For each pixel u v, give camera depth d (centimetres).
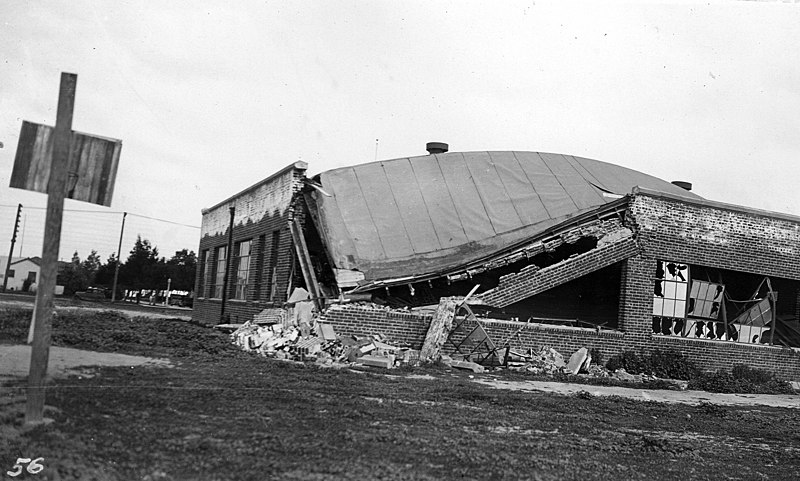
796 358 1908
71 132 595
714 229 1862
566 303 1992
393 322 1571
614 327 2023
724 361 1825
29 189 583
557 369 1534
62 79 589
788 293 2075
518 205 1997
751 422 1052
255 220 2197
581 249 1952
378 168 1984
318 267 1856
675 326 1836
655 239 1788
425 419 801
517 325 1625
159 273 5584
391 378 1150
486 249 1847
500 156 2162
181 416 682
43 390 600
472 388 1112
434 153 2255
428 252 1811
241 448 583
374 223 1834
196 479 492
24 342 1026
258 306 2031
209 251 2769
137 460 524
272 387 909
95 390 754
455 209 1934
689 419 1018
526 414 914
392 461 594
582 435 813
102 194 602
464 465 606
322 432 674
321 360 1308
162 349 1184
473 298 1638
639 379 1567
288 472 529
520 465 627
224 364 1106
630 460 706
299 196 1886
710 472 691
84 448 541
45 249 598
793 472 724
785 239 1961
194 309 2884
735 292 2014
